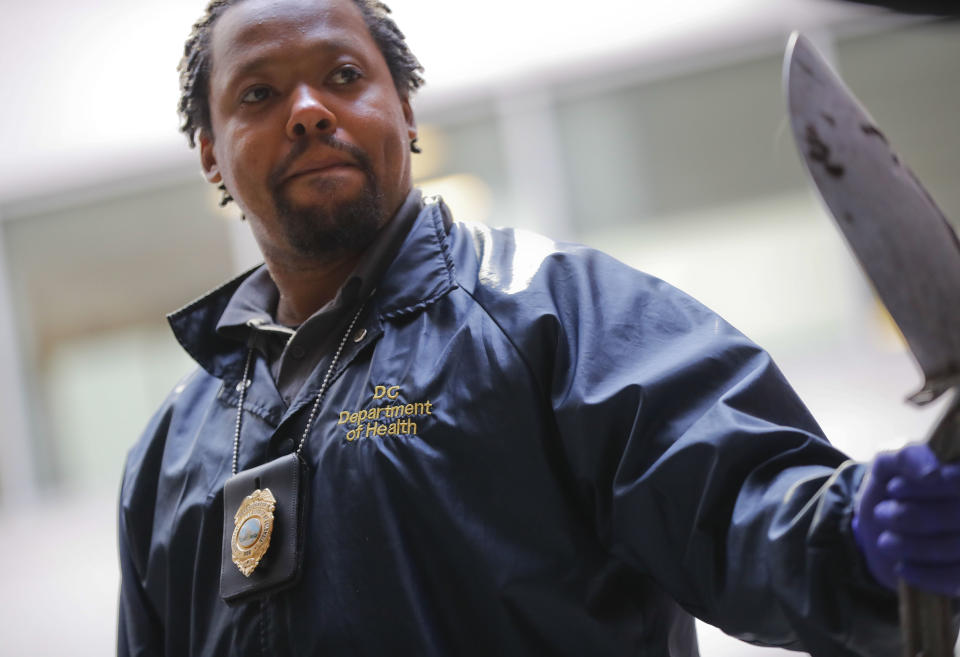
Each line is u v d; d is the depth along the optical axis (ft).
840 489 2.83
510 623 3.55
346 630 3.60
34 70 15.06
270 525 3.78
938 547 2.55
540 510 3.61
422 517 3.66
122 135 15.94
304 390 4.07
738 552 3.08
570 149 14.58
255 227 4.42
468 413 3.71
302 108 4.10
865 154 2.67
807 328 13.42
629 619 3.63
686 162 14.17
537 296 3.86
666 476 3.32
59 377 16.71
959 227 12.76
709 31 14.05
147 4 14.37
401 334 4.01
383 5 4.71
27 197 16.62
